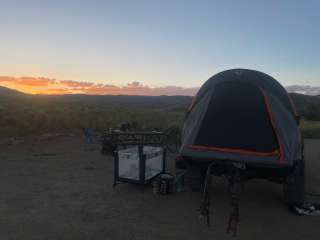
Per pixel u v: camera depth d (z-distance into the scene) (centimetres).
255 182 850
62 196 701
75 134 1814
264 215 611
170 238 497
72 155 1198
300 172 621
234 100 639
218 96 653
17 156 1152
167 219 576
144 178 741
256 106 623
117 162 764
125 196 708
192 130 631
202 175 677
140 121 2231
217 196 725
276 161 558
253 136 593
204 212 536
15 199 675
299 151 601
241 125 609
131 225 546
